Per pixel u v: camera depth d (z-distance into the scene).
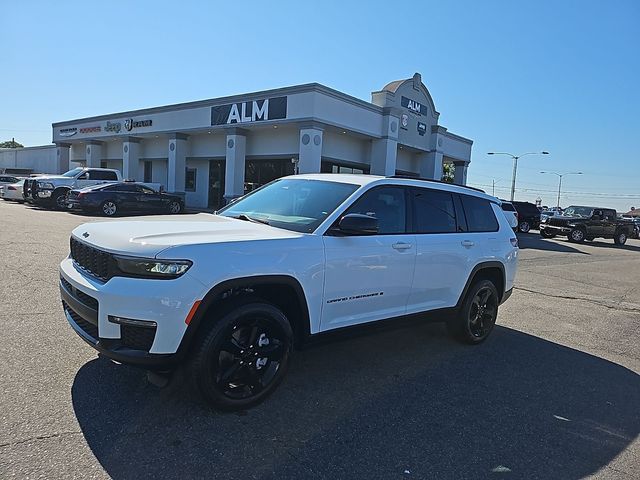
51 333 4.82
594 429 3.76
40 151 43.97
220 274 3.37
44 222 14.76
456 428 3.61
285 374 3.88
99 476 2.72
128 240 3.40
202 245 3.40
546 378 4.80
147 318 3.17
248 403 3.64
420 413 3.82
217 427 3.36
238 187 25.19
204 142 28.89
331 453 3.15
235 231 3.87
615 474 3.15
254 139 25.97
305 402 3.86
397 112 26.17
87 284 3.42
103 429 3.20
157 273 3.21
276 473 2.88
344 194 4.49
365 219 4.04
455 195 5.59
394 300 4.65
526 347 5.82
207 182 29.95
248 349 3.63
